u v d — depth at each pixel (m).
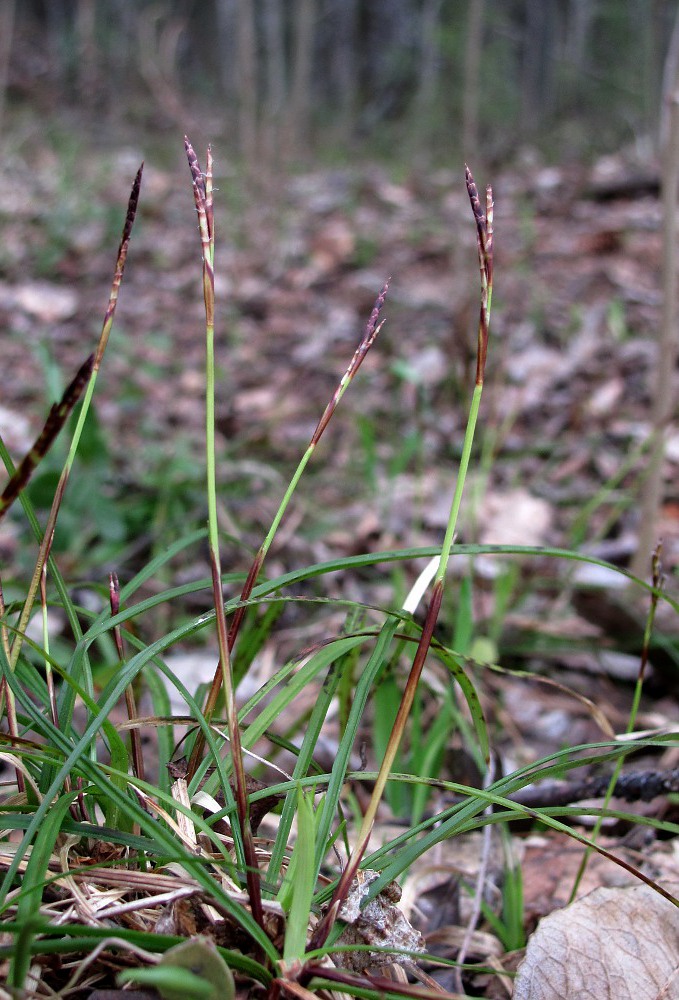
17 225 7.30
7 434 3.71
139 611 1.01
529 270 5.59
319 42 19.11
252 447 3.58
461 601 1.75
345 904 0.89
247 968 0.82
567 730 2.00
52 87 15.52
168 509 2.80
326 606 2.47
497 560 2.63
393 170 10.10
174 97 6.28
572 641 2.23
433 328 4.93
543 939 1.04
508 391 4.03
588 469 3.49
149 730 1.84
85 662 1.03
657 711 2.10
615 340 4.48
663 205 2.18
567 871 1.46
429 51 12.66
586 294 5.23
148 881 0.88
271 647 2.14
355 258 6.43
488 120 11.90
